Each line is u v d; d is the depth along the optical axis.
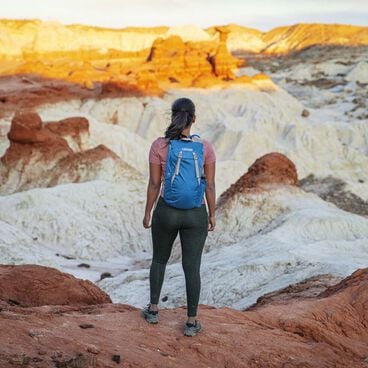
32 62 87.00
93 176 41.22
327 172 58.41
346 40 175.00
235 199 32.28
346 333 7.14
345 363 6.45
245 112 72.00
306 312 7.33
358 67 112.38
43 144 43.88
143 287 22.73
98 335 6.04
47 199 34.75
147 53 126.00
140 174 42.41
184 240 6.16
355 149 65.31
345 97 94.38
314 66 124.06
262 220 30.78
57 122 50.38
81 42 140.12
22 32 146.62
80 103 70.94
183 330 6.48
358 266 19.67
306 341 6.84
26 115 43.62
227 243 30.23
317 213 29.56
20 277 9.81
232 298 20.50
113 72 89.25
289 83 109.88
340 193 52.69
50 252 31.17
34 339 5.52
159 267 6.46
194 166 5.91
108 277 27.09
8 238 28.05
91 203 36.47
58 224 33.38
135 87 72.25
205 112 71.25
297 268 20.75
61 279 10.04
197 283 6.24
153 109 69.12
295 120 71.88
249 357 6.15
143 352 5.82
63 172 42.12
